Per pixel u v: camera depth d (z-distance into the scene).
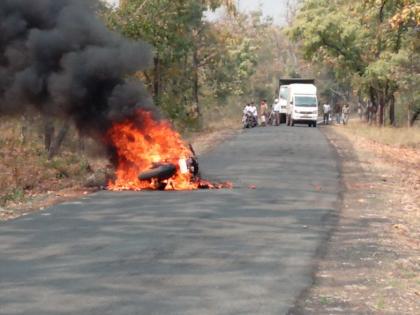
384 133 39.75
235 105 73.81
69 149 25.97
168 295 7.20
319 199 14.89
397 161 25.88
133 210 12.93
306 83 63.69
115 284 7.62
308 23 49.72
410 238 10.93
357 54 49.78
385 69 43.44
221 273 8.21
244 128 51.34
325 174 20.02
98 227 11.16
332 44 49.91
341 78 55.53
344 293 7.50
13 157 21.55
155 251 9.38
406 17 20.61
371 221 12.35
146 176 16.25
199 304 6.88
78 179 19.09
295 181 18.08
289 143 33.03
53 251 9.34
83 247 9.60
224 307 6.79
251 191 15.92
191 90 45.22
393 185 18.16
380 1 25.77
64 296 7.12
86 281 7.75
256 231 10.97
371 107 55.16
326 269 8.59
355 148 31.45
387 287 7.80
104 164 23.09
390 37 43.78
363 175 20.30
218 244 9.91
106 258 8.93
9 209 13.34
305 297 7.28
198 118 42.72
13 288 7.43
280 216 12.48
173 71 33.34
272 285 7.70
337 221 12.16
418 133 39.31
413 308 7.02
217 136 38.88
